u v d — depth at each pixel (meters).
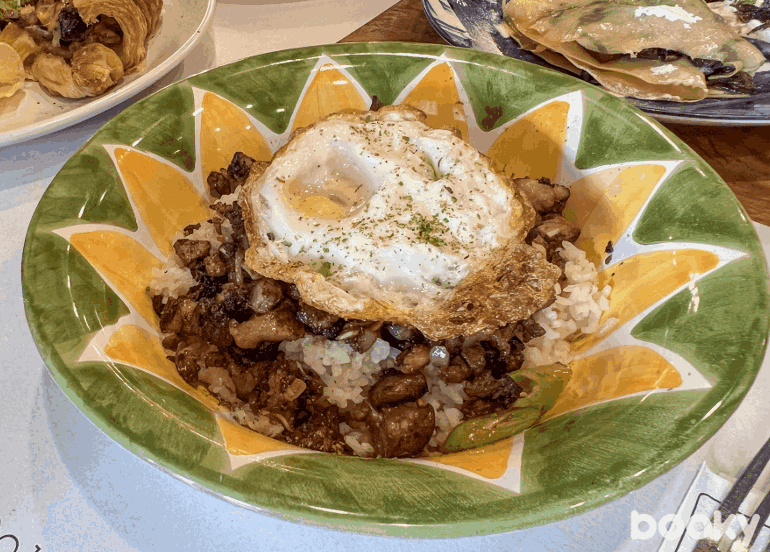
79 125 0.29
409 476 0.15
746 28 0.32
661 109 0.27
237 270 0.22
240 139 0.26
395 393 0.20
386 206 0.22
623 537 0.17
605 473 0.15
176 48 0.32
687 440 0.15
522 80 0.26
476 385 0.21
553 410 0.19
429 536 0.14
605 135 0.24
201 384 0.19
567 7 0.30
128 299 0.20
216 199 0.26
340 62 0.27
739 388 0.16
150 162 0.23
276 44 0.33
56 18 0.29
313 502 0.14
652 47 0.28
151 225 0.23
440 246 0.21
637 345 0.19
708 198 0.20
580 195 0.25
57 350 0.17
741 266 0.18
